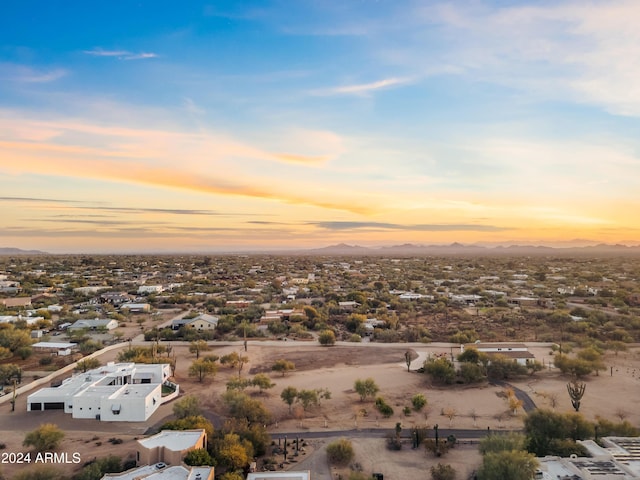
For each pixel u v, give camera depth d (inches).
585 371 4298.7
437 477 2536.9
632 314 7239.2
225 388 4136.3
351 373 4584.2
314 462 2778.1
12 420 3427.7
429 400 3804.1
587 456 2514.8
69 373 4574.3
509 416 3472.0
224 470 2568.9
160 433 2743.6
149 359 4680.1
